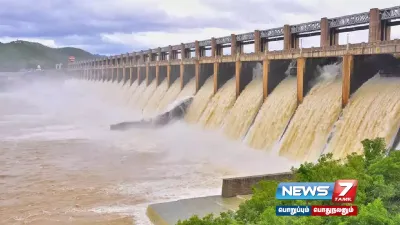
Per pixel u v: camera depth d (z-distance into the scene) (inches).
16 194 1673.2
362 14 1999.3
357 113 1780.3
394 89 1688.0
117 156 2327.8
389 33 1942.7
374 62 1907.0
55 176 1925.4
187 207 1448.1
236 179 1544.0
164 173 1947.6
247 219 910.4
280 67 2507.4
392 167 1000.9
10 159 2278.5
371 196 925.2
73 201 1584.6
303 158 1920.5
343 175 948.6
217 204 1470.2
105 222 1380.4
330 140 1831.9
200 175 1899.6
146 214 1443.2
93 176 1918.1
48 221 1398.9
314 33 2405.3
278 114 2272.4
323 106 1989.4
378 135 1614.2
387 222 772.6
